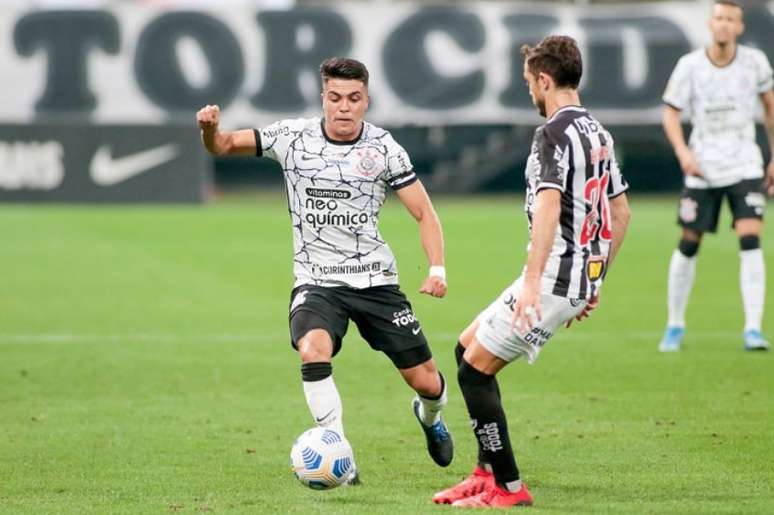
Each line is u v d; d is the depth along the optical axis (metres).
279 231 80.94
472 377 22.98
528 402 33.66
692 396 34.22
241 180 120.06
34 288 56.69
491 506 22.89
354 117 24.69
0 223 84.38
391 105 106.31
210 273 61.84
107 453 27.86
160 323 47.59
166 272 62.12
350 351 42.22
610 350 41.72
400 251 69.69
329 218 24.91
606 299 53.84
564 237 22.58
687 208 41.12
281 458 27.42
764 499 23.50
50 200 97.31
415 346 25.20
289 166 24.98
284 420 31.56
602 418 31.52
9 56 104.62
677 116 41.19
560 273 22.53
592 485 24.78
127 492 24.30
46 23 104.69
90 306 51.69
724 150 40.94
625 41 106.00
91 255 68.56
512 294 22.70
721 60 40.75
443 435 26.02
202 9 105.12
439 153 112.75
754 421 31.00
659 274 61.75
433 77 106.19
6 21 104.44
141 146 98.38
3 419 31.59
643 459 27.06
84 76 104.94
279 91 105.56
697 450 27.88
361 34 105.94
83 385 36.19
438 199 109.69
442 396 25.53
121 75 105.06
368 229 25.09
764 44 103.75
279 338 44.47
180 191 99.31
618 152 116.88
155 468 26.42
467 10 106.31
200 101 105.31
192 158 99.31
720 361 39.44
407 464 26.92
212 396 34.69
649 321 48.00
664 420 31.20
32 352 41.62
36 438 29.39
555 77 22.81
